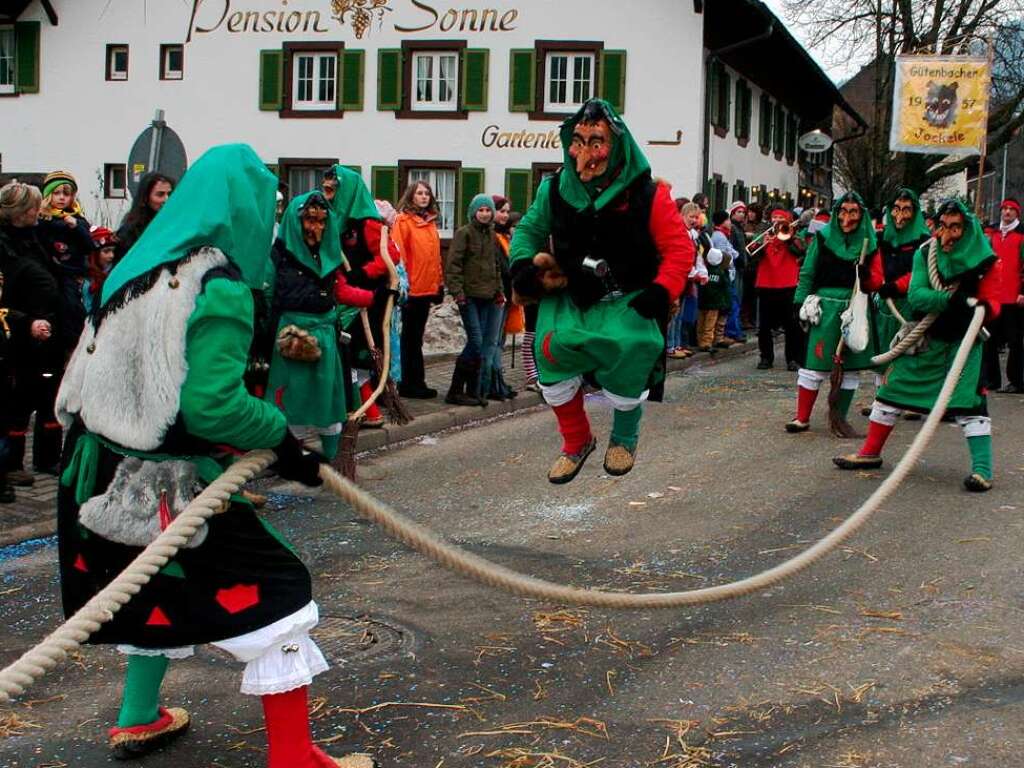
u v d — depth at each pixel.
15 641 5.11
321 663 3.54
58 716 4.35
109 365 3.29
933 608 5.55
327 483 3.49
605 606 3.92
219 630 3.33
